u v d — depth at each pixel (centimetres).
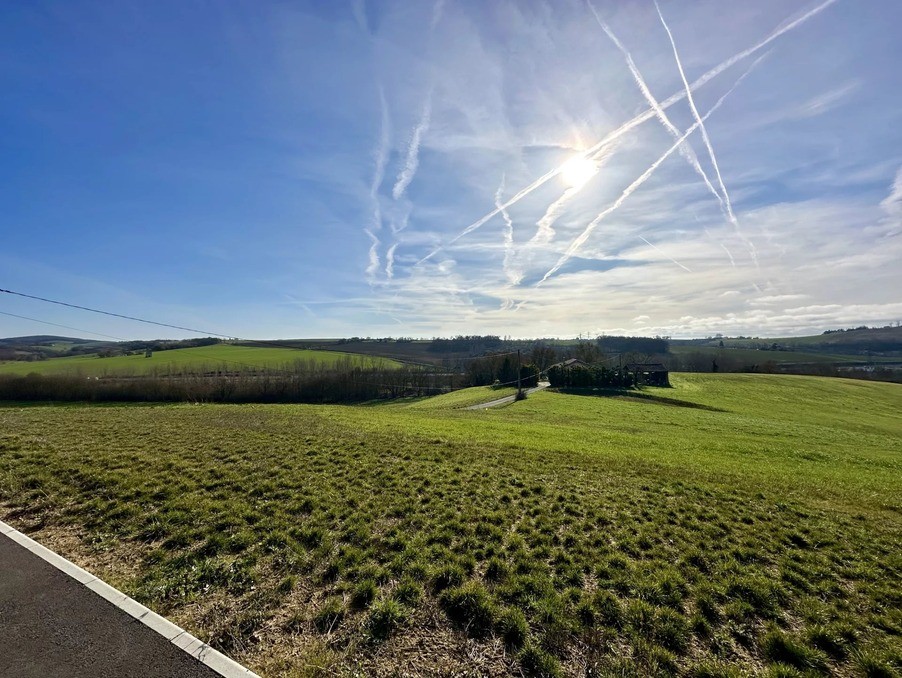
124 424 1510
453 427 1938
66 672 329
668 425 2792
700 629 439
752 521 777
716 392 5481
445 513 723
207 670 336
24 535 570
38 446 1041
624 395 4897
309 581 488
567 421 2822
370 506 745
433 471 1008
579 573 540
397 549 582
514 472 1053
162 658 347
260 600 443
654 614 453
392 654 371
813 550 664
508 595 475
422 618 427
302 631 397
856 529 763
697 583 527
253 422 1709
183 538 577
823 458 1792
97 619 394
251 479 861
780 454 1827
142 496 724
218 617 411
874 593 531
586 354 8231
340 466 1004
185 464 937
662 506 836
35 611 402
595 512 771
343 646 378
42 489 738
